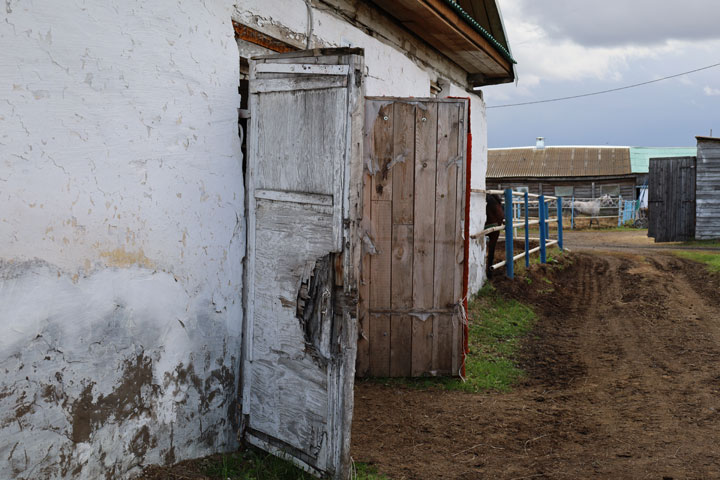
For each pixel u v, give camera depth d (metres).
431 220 5.27
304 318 3.22
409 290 5.32
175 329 3.23
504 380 5.42
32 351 2.51
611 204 29.19
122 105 2.89
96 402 2.81
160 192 3.12
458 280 5.34
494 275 9.76
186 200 3.28
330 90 3.04
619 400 4.79
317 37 5.02
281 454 3.39
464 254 5.31
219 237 3.50
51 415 2.60
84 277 2.74
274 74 3.38
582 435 4.03
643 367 5.74
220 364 3.54
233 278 3.61
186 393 3.32
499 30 8.98
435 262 5.31
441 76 8.48
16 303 2.45
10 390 2.43
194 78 3.32
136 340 3.01
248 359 3.60
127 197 2.94
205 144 3.40
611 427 4.15
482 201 9.45
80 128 2.70
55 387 2.62
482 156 9.73
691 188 18.20
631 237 20.95
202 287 3.40
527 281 9.80
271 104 3.40
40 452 2.56
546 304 9.03
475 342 6.63
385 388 5.09
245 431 3.65
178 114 3.21
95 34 2.75
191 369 3.35
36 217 2.52
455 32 7.16
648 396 4.83
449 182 5.24
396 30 6.91
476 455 3.70
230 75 3.59
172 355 3.22
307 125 3.18
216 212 3.48
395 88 6.69
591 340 6.96
